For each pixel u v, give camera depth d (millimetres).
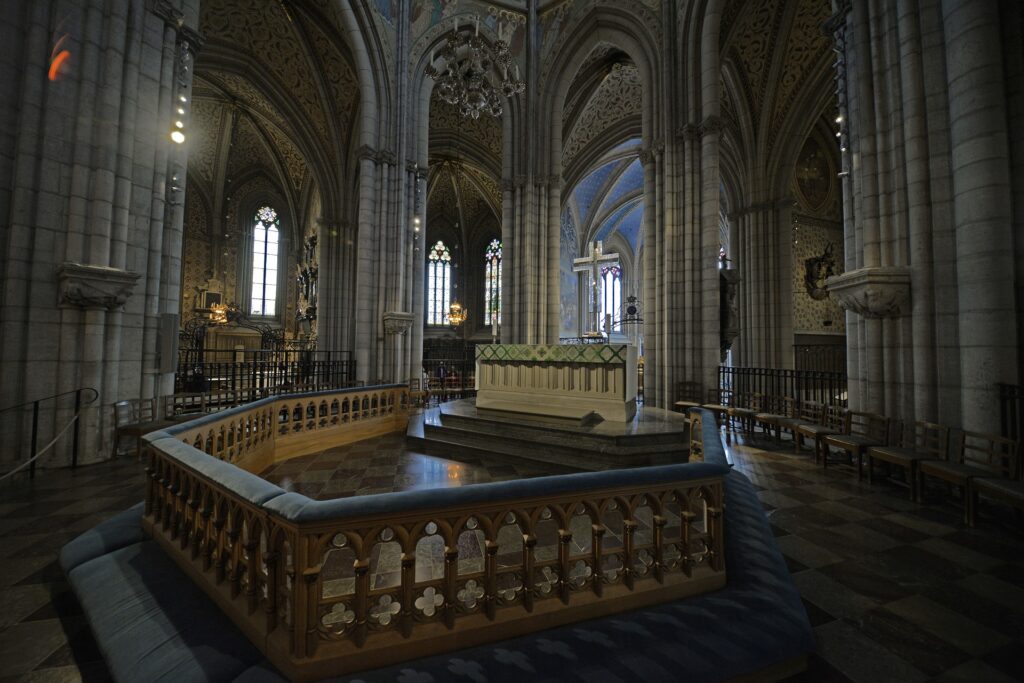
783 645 2107
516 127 14477
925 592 2789
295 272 24812
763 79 14539
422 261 12930
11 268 5418
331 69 14680
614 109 18219
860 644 2295
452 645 1984
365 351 11578
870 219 5531
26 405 5445
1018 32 4578
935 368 4977
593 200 25859
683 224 10359
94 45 5957
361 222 11586
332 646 1828
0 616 2475
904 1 5156
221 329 20969
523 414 6707
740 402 9891
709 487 2645
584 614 2223
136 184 6508
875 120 5527
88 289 5688
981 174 4539
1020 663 2146
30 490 4652
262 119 18578
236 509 2234
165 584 2484
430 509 1964
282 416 6559
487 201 25609
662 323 10820
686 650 2020
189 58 7414
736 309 10883
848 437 5535
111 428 6070
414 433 6980
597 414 6543
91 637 2326
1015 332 4418
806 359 16922
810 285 17844
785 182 15297
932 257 5004
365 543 1896
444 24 13188
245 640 2035
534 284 14102
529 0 14242
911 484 4539
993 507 4258
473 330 29484
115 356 6125
